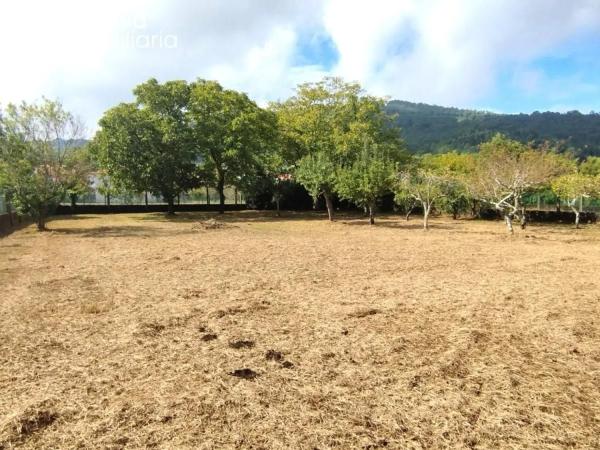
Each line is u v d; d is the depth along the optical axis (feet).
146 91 86.94
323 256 36.50
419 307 20.31
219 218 87.86
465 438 9.82
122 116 82.99
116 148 83.51
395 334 16.58
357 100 100.22
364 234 56.44
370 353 14.69
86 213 102.89
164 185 88.07
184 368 13.52
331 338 16.15
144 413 10.87
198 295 22.84
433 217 90.94
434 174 66.59
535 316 18.78
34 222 75.10
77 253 38.63
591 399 11.55
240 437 9.84
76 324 17.95
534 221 80.79
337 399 11.57
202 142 89.35
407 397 11.68
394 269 30.30
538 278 26.91
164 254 37.91
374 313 19.43
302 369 13.43
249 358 14.29
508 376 12.92
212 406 11.18
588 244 44.73
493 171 54.60
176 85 88.53
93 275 28.27
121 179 84.69
